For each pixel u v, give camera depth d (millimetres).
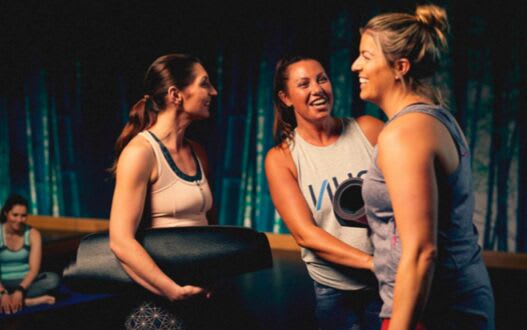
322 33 5027
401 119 1074
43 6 5910
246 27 5258
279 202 1708
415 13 1178
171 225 1660
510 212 4574
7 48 6078
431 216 1013
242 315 3404
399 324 1010
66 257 5160
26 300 3578
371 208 1188
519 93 4473
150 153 1602
